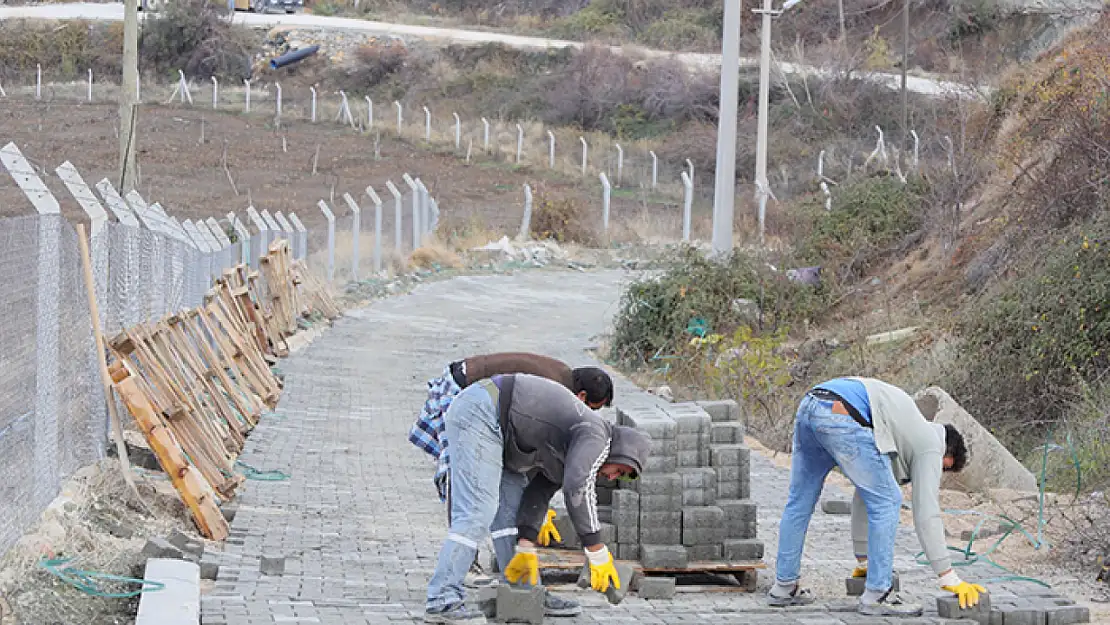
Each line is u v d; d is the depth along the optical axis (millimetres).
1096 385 12477
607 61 60156
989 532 8992
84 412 9070
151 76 64562
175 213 34406
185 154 46156
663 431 7641
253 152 48312
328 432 13406
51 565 6785
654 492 7582
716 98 56906
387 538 8953
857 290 19406
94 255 9586
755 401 14508
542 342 21188
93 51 65500
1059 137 16812
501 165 49969
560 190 45438
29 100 56719
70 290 8688
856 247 20531
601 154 52219
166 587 6539
